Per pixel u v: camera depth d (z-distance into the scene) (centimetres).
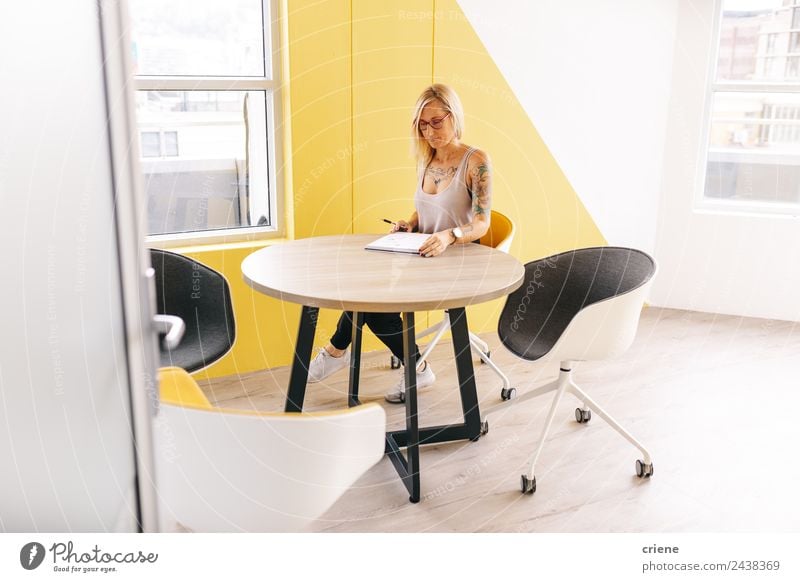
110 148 62
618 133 396
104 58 61
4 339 66
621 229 411
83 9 60
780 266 398
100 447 69
